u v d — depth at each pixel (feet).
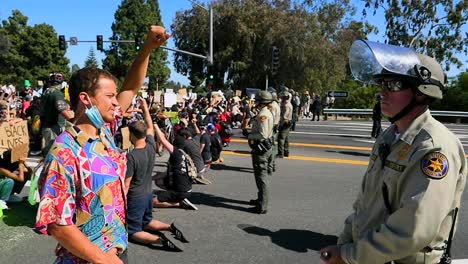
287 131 34.78
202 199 21.20
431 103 5.99
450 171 5.28
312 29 116.78
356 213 6.74
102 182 6.15
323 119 87.45
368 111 89.40
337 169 30.19
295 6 119.75
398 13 116.67
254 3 117.70
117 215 6.43
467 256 14.17
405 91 5.87
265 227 17.04
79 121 6.46
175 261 13.50
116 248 6.38
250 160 33.19
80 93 6.35
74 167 5.93
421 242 5.20
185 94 55.36
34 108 32.09
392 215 5.44
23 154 18.62
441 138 5.47
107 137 6.75
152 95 55.47
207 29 119.55
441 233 5.76
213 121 37.70
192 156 24.23
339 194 22.80
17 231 15.48
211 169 29.40
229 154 35.88
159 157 33.06
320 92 119.75
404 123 5.99
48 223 5.67
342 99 111.45
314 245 15.17
